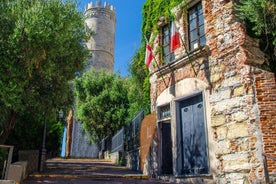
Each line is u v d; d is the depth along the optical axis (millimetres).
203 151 9766
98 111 27156
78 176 10648
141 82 18047
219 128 9203
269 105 8227
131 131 16641
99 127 26922
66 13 11422
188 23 11602
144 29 14211
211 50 10016
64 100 12336
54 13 10695
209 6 10477
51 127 17469
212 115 9508
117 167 16266
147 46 12102
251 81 8516
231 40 9367
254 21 8719
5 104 9664
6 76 9352
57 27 10234
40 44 9766
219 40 9773
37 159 12453
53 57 10812
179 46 10562
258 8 8070
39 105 11531
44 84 11688
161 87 12094
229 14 9625
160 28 13016
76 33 12742
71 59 11930
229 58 9328
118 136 21609
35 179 9758
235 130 8664
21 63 9766
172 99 11281
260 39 9328
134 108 20797
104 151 29328
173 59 11984
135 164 14586
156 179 11102
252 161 7980
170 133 11750
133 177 11305
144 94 13875
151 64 13188
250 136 8180
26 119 13320
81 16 12609
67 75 12125
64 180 9734
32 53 9680
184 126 10789
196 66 10484
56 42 10219
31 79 10945
